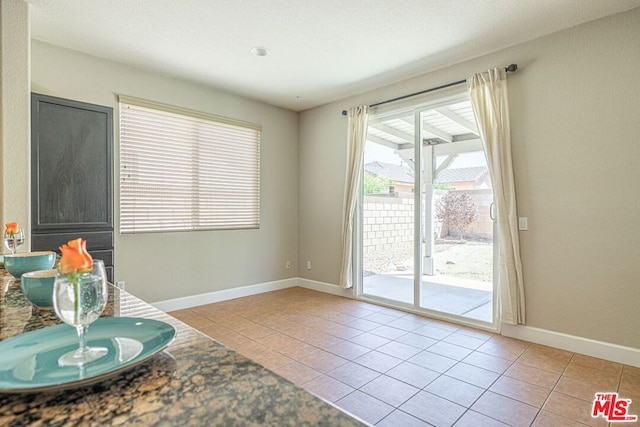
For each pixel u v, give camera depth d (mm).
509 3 2500
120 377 666
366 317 3721
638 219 2553
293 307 4086
